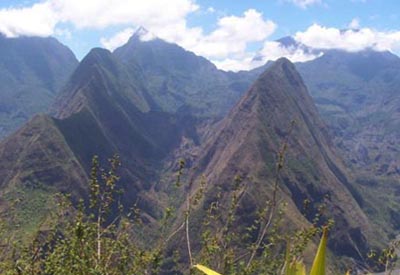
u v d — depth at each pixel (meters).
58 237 12.66
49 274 11.41
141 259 12.23
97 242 12.11
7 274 11.68
